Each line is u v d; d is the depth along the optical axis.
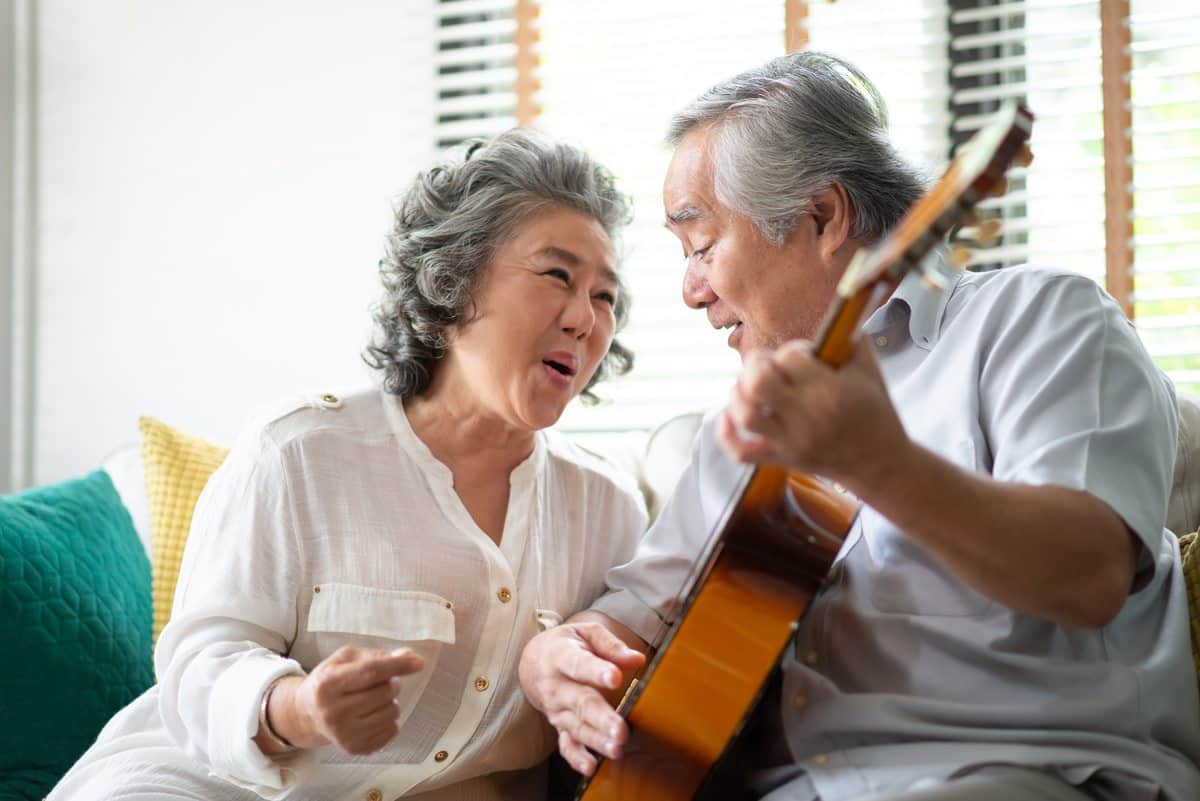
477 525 1.47
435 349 1.49
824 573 1.17
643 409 2.58
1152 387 1.20
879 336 1.37
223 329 2.76
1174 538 1.38
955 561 1.01
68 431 2.85
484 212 1.43
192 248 2.79
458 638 1.41
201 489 2.03
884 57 2.47
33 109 2.90
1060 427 1.14
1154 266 2.27
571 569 1.53
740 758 1.31
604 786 1.22
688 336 2.56
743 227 1.39
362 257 2.68
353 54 2.72
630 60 2.65
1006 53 2.42
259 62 2.77
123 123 2.86
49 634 1.82
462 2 2.74
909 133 2.45
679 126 1.47
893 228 1.39
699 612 1.17
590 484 1.59
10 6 2.89
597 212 1.49
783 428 0.90
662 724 1.19
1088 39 2.36
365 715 1.15
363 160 2.70
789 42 2.50
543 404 1.44
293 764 1.27
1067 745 1.10
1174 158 2.25
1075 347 1.20
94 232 2.86
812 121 1.38
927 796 1.03
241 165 2.77
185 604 1.39
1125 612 1.20
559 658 1.30
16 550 1.84
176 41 2.83
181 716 1.31
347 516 1.41
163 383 2.79
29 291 2.88
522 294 1.42
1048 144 2.36
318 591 1.38
